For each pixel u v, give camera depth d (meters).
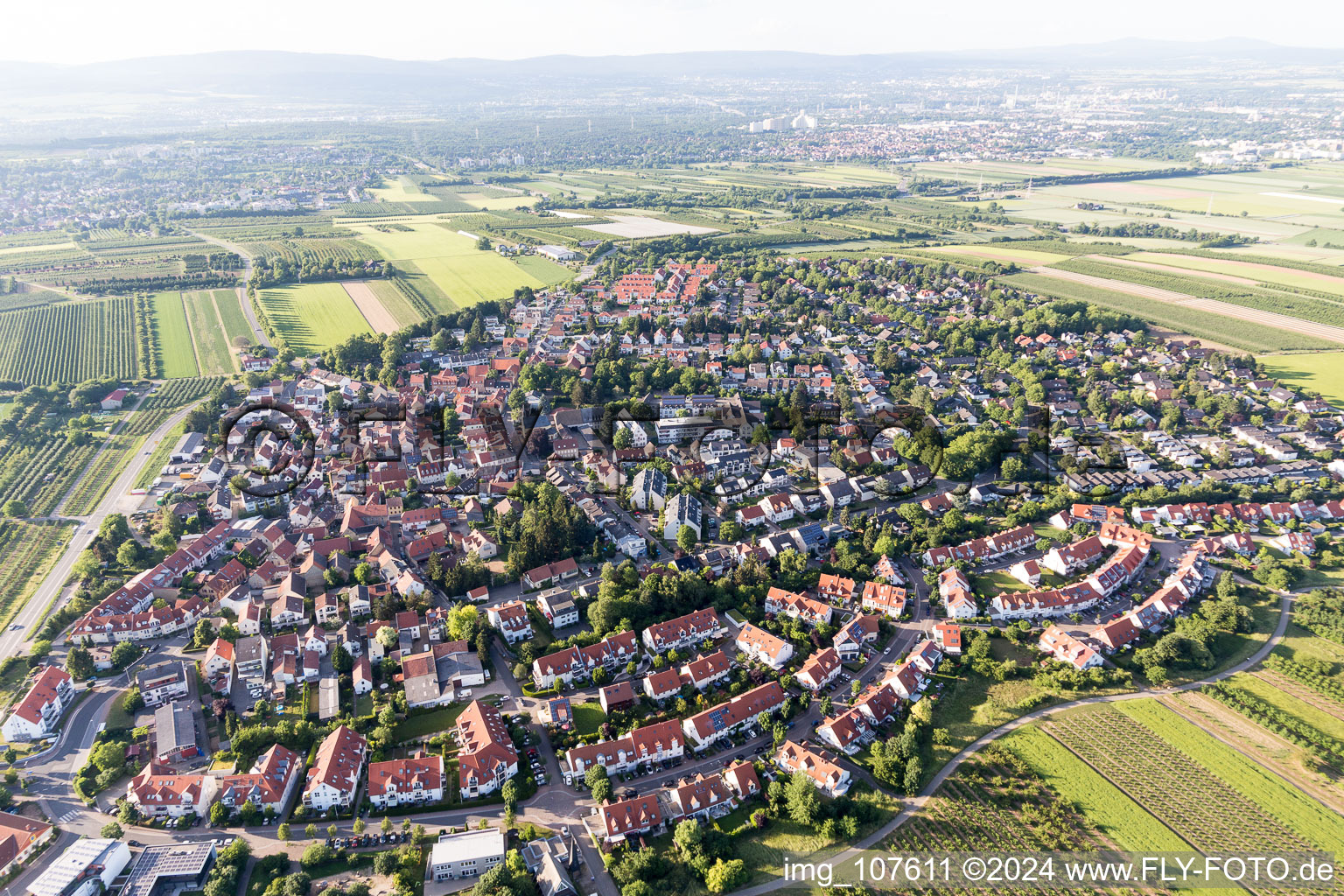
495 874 148.88
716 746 192.38
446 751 188.88
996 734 193.88
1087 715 199.38
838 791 175.38
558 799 176.62
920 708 197.25
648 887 149.38
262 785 173.12
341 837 166.62
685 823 161.25
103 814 172.25
